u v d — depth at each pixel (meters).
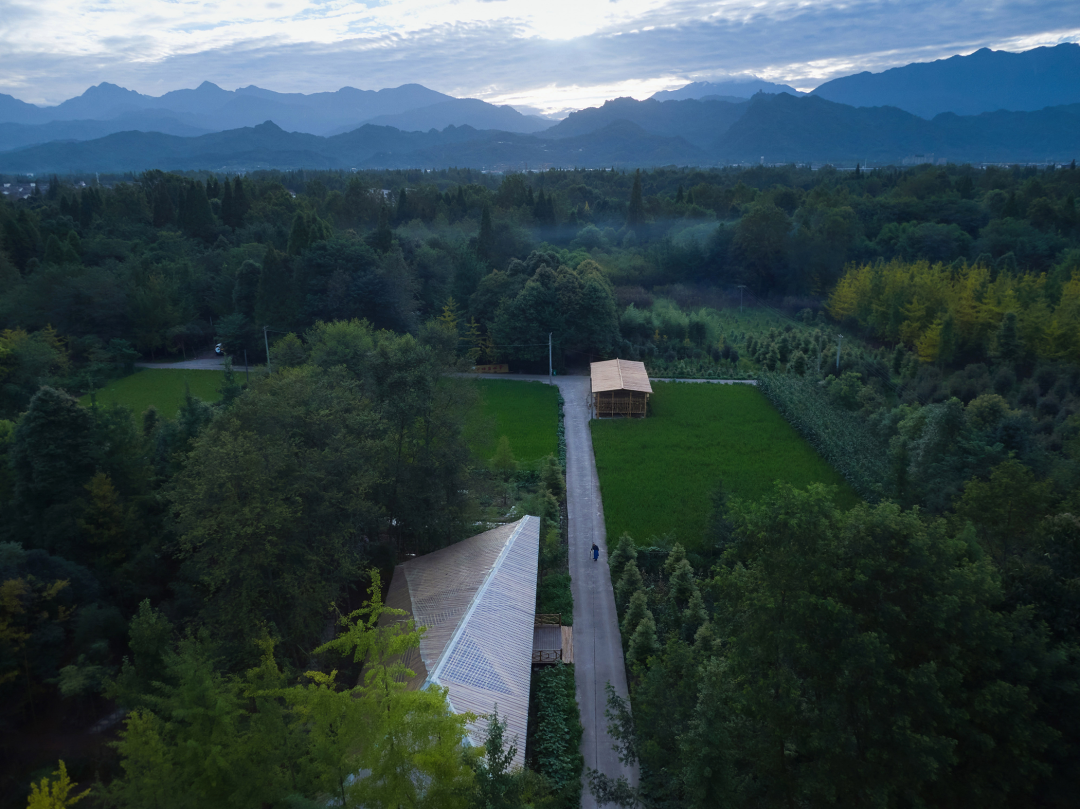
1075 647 21.98
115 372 88.69
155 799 17.86
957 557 24.56
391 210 156.88
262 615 30.48
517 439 70.00
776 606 21.31
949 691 20.55
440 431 41.62
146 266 101.88
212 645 25.86
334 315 92.62
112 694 24.22
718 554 47.06
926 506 45.41
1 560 28.94
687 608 37.28
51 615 30.00
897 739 19.06
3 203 130.38
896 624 21.28
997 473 32.28
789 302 141.38
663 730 23.05
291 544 30.95
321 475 32.41
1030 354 83.81
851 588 21.34
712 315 128.00
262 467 30.75
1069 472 42.06
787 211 178.88
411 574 37.97
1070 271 104.25
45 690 29.06
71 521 34.12
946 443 47.56
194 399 45.41
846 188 177.75
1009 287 93.75
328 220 137.62
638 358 103.62
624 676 34.91
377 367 41.22
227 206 141.12
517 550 39.69
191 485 32.62
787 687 20.19
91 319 92.38
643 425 74.38
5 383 71.44
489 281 103.06
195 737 18.83
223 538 29.28
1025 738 19.61
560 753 28.89
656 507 54.28
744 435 70.94
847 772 20.06
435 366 42.41
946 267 116.50
